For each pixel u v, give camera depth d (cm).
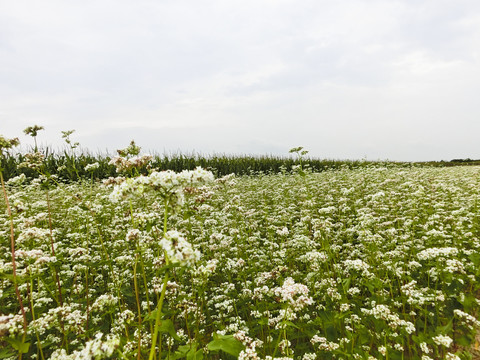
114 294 577
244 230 842
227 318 552
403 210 1111
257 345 415
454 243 757
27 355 456
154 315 327
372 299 535
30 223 581
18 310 584
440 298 496
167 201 303
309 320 507
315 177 2062
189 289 593
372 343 465
